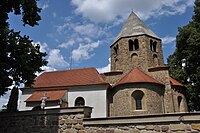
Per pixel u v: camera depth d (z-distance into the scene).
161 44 33.75
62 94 28.05
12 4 14.56
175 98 27.53
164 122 9.07
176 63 33.16
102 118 10.35
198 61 27.48
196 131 8.42
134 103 25.39
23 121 12.34
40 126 11.79
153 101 25.12
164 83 28.05
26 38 15.38
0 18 14.16
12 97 19.56
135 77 27.08
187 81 30.81
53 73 33.91
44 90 30.16
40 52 15.91
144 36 32.31
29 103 27.69
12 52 14.36
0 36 13.73
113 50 34.72
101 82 28.47
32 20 15.66
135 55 31.80
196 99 29.19
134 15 36.53
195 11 29.66
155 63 31.86
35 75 15.13
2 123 12.92
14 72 14.24
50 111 11.82
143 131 9.37
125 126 9.77
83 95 28.36
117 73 30.94
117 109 26.19
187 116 8.73
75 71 33.12
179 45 30.95
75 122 10.95
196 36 26.45
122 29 35.59
